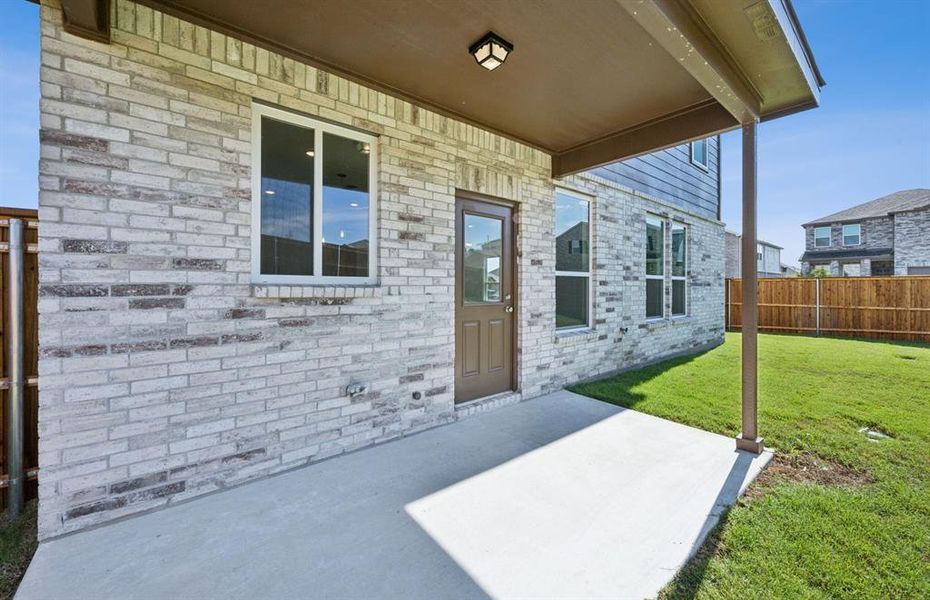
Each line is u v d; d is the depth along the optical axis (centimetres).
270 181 290
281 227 295
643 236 680
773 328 1238
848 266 2077
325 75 307
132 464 234
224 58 262
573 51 284
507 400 448
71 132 215
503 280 461
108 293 226
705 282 880
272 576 186
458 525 226
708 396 479
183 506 244
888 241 1966
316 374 304
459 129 398
